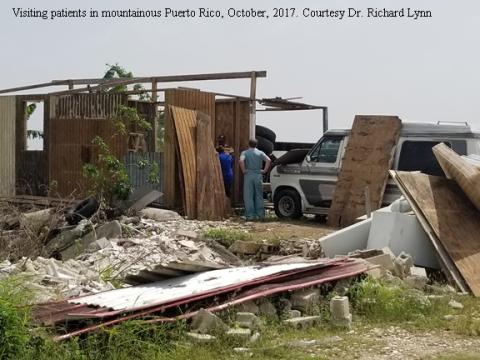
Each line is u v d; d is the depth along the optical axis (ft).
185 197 55.06
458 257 34.14
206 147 57.47
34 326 22.20
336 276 28.35
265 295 25.81
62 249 44.78
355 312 27.96
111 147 59.98
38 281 31.19
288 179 57.21
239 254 44.11
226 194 61.11
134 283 31.01
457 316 28.12
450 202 37.42
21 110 66.39
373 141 52.85
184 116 56.54
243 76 60.44
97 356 21.56
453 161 38.75
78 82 66.18
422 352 23.61
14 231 46.01
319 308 27.04
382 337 25.30
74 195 59.98
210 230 47.09
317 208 55.88
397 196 51.31
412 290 29.91
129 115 57.47
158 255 42.24
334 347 23.84
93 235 45.78
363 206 52.21
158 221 51.47
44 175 64.54
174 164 56.59
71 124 62.85
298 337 24.50
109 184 54.08
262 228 50.83
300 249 43.14
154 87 62.03
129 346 21.99
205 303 25.22
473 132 49.93
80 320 23.08
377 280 29.66
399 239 36.81
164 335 22.95
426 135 51.11
